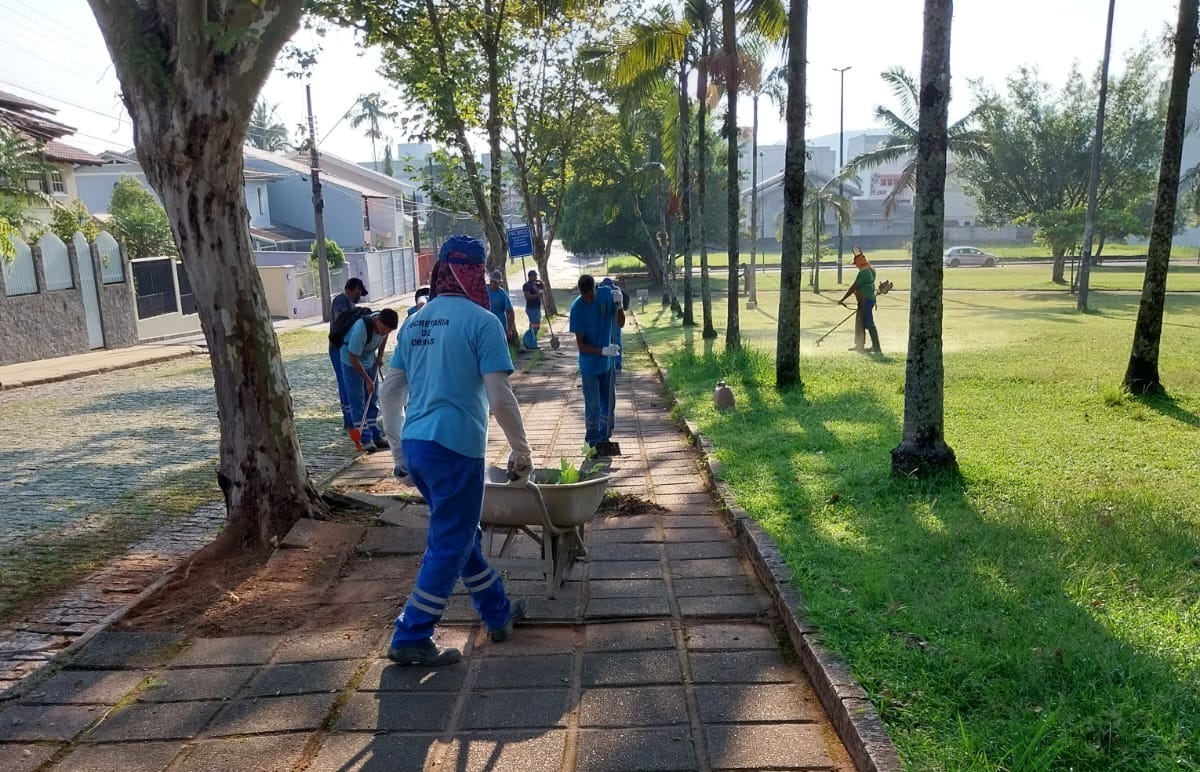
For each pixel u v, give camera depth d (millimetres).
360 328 8945
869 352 15289
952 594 4129
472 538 3908
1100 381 10883
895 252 66812
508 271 72438
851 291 15312
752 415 9484
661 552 5375
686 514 6238
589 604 4535
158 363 20562
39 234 22281
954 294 32500
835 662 3506
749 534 5258
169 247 31531
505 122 22922
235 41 4828
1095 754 2787
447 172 19391
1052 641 3529
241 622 4457
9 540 6395
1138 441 7535
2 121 22141
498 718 3428
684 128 21250
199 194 5406
